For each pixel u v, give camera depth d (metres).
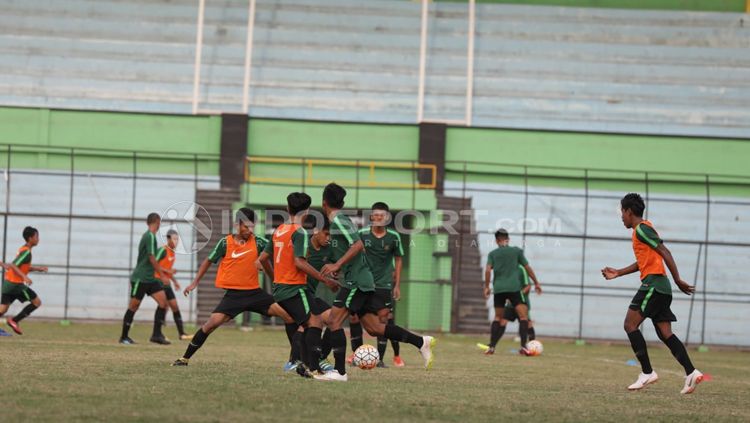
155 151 93.06
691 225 96.38
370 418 21.64
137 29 107.56
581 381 37.16
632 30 109.50
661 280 32.22
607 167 98.19
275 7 110.19
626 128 103.62
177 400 23.53
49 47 105.75
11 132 96.50
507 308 61.81
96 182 94.12
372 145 97.94
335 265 30.28
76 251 91.88
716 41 109.00
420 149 95.94
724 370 52.53
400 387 29.75
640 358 32.84
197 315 84.88
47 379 27.55
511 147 98.06
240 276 33.38
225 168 94.50
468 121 102.44
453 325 86.50
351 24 109.12
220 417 20.89
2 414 20.20
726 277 94.44
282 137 97.81
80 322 85.69
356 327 40.94
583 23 110.00
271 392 26.05
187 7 109.75
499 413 23.83
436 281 87.50
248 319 85.38
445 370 40.16
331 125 98.25
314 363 31.28
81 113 97.44
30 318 86.25
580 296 91.38
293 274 31.33
